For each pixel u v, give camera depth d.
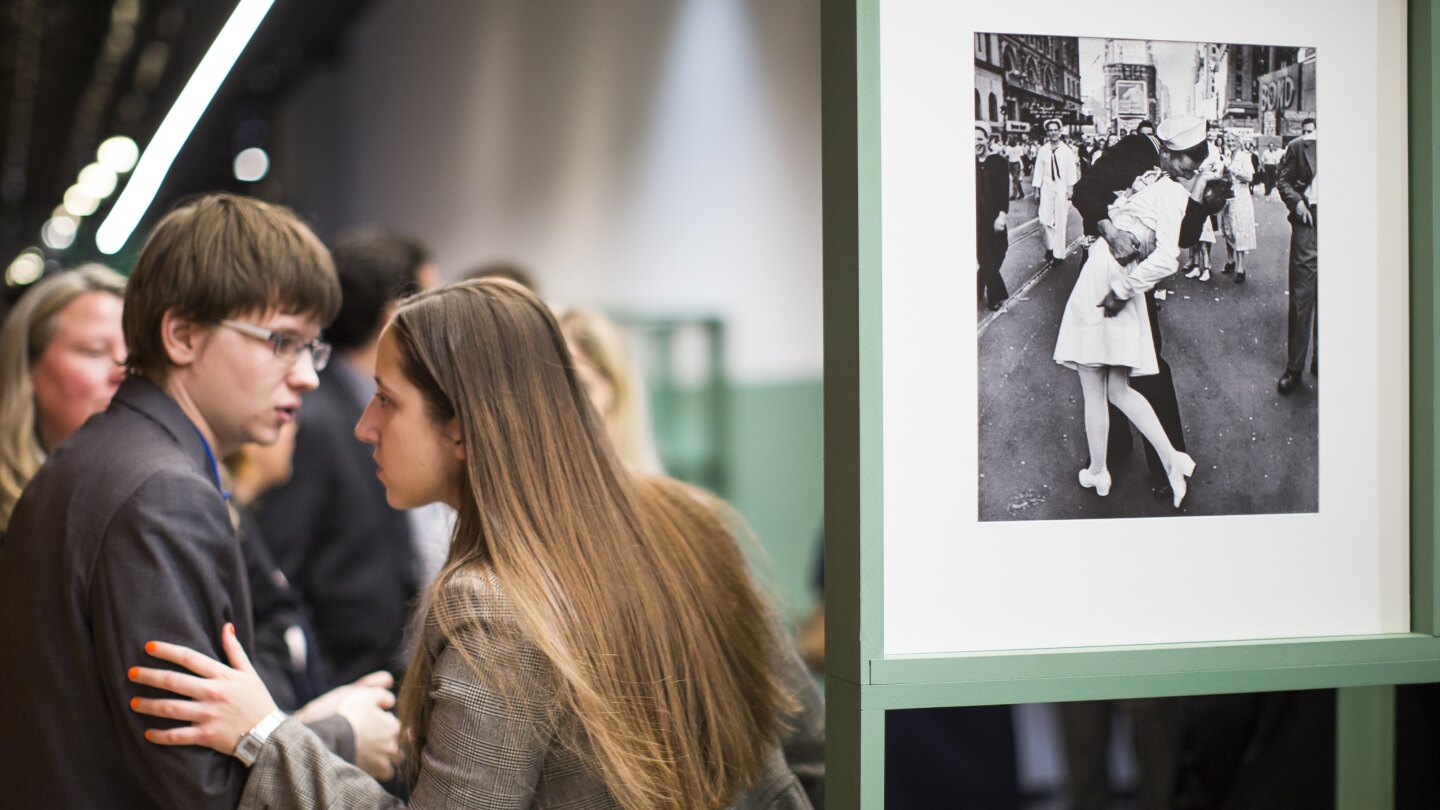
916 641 0.95
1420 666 1.05
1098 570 0.99
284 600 2.22
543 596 1.16
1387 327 1.07
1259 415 1.03
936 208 0.95
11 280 14.79
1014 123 0.97
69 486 1.30
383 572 2.66
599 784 1.20
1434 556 1.05
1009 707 1.88
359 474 2.67
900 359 0.94
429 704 1.21
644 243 5.52
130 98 11.50
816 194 4.29
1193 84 1.02
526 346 1.28
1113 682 0.97
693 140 5.10
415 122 8.37
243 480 2.49
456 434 1.27
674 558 1.33
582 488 1.26
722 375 5.00
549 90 6.32
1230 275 1.03
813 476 4.43
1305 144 1.05
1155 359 1.01
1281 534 1.04
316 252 1.47
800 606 4.33
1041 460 0.98
